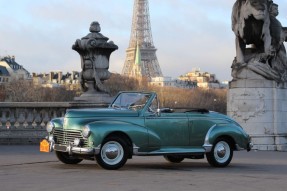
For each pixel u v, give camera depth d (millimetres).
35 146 20016
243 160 16719
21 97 116188
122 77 136000
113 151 13156
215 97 165000
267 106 21500
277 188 10641
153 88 155000
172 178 11867
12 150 18328
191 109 14570
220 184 11062
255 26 21391
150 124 13742
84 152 12859
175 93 156750
